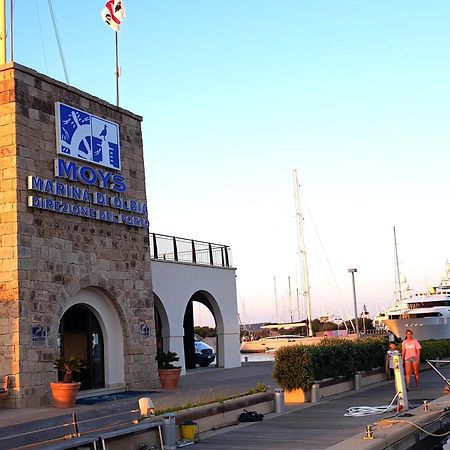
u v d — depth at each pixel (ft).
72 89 67.62
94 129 69.82
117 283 70.74
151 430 37.81
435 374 84.43
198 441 40.06
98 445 31.71
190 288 100.17
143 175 77.25
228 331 108.88
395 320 189.37
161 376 73.00
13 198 59.36
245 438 40.57
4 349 57.88
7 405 56.49
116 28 78.28
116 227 71.67
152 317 75.41
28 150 61.36
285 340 254.47
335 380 63.46
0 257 59.11
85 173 67.56
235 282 112.47
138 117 77.36
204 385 74.84
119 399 62.18
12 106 60.64
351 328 280.10
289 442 38.63
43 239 61.57
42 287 60.70
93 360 69.00
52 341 60.90
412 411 46.91
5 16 67.67
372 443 35.53
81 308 68.54
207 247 106.73
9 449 28.32
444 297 198.59
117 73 76.95
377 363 73.67
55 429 31.04
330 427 43.52
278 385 60.70
